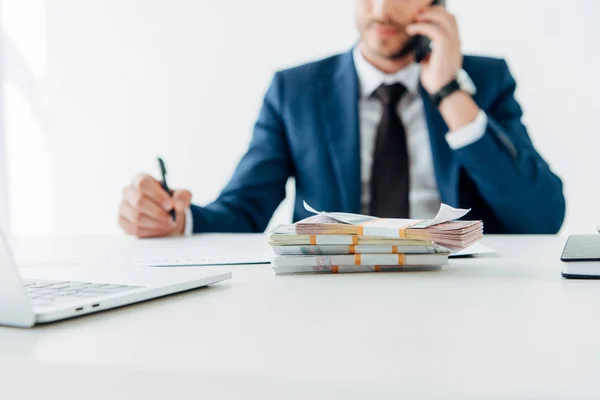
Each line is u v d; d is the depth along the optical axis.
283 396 0.25
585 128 2.10
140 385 0.27
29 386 0.28
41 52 2.64
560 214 1.76
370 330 0.35
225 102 2.46
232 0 2.43
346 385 0.25
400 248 0.64
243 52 2.43
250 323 0.38
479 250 0.82
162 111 2.52
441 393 0.24
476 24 2.20
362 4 1.86
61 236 1.29
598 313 0.40
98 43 2.57
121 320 0.39
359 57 1.90
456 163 1.79
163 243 1.07
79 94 2.61
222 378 0.26
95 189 2.62
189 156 2.50
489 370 0.26
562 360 0.28
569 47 2.10
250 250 0.89
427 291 0.50
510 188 1.69
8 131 2.70
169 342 0.33
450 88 1.70
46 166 2.67
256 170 1.92
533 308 0.42
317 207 1.89
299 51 2.39
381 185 1.86
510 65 2.17
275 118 1.97
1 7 2.66
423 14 1.73
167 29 2.50
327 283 0.56
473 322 0.37
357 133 1.88
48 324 0.38
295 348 0.31
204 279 0.52
